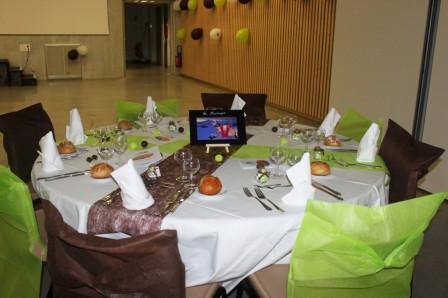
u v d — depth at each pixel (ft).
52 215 4.67
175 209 5.67
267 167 7.38
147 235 4.23
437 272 9.08
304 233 4.21
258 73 28.55
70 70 38.32
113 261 4.40
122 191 5.73
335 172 7.27
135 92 31.76
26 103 26.66
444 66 13.19
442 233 10.84
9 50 35.76
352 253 4.18
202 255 5.63
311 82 23.02
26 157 9.33
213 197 6.03
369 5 16.37
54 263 4.72
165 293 4.53
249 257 5.51
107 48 39.17
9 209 5.23
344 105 18.52
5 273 5.65
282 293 5.63
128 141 8.94
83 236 4.36
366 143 7.90
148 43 57.41
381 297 4.81
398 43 15.02
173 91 32.58
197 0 37.32
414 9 14.16
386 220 4.42
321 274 4.42
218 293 5.70
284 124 10.08
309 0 22.49
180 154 7.57
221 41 33.60
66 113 23.81
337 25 18.49
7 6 34.83
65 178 6.78
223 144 8.37
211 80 36.19
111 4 38.42
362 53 17.03
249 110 12.58
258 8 27.66
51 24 36.65
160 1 43.04
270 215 5.50
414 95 14.47
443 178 13.30
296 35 23.97
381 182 6.97
